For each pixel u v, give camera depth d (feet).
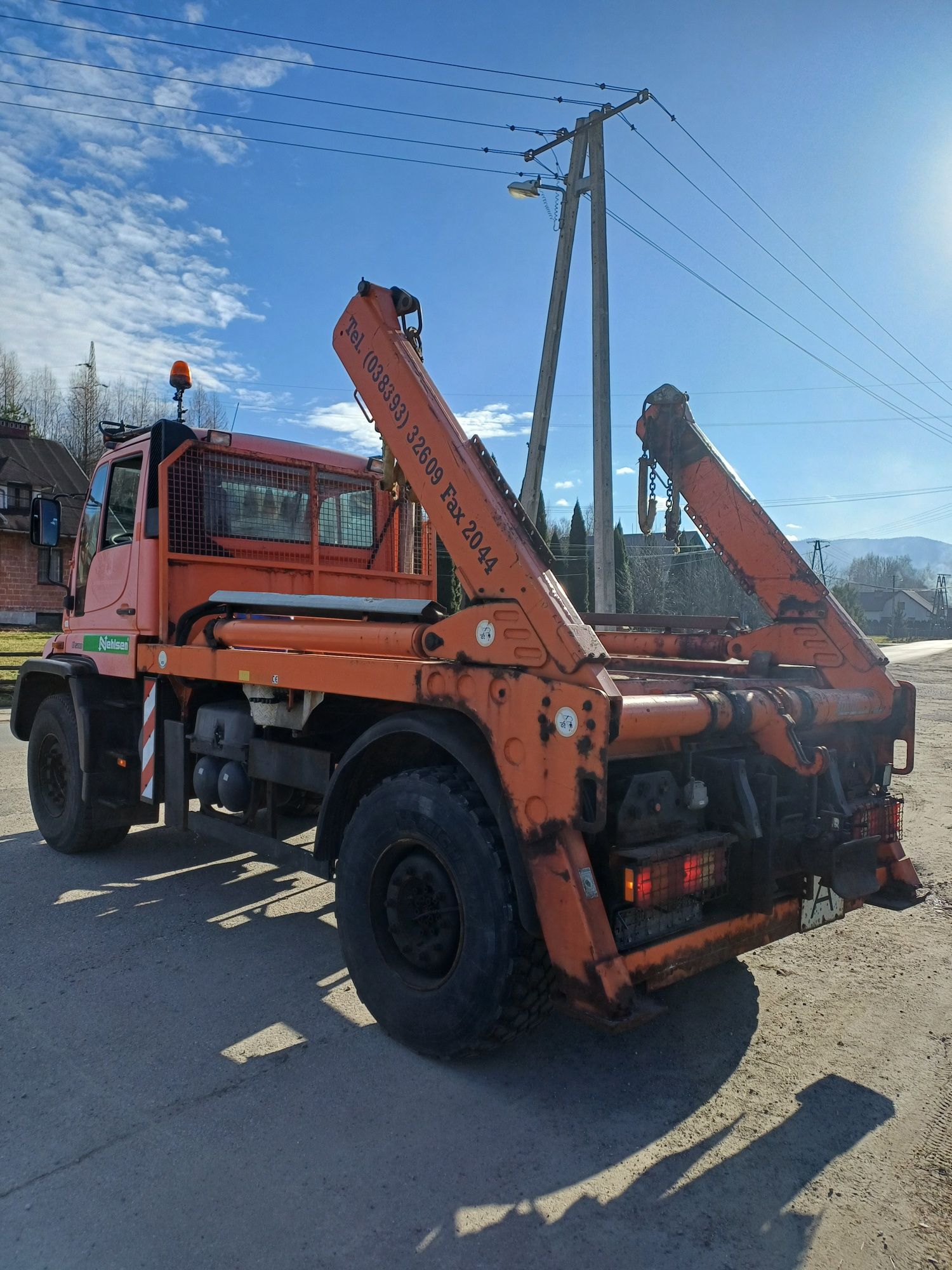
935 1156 8.48
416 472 11.14
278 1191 7.82
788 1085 9.84
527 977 9.62
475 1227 7.40
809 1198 7.83
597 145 49.11
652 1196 7.84
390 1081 9.82
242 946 13.78
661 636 17.21
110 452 18.04
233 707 15.48
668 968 9.25
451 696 9.98
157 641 16.28
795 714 11.01
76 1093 9.41
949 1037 11.04
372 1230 7.33
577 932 8.66
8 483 87.45
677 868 9.11
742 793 9.64
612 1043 10.87
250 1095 9.43
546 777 8.93
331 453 18.66
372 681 11.11
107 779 17.26
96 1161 8.21
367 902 10.98
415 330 12.07
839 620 14.28
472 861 9.64
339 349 12.62
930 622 343.87
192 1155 8.33
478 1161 8.33
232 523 16.97
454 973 9.83
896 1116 9.20
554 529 139.23
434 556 20.84
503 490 10.21
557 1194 7.86
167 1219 7.43
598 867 9.18
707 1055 10.55
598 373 48.52
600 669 8.88
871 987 12.62
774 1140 8.74
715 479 16.43
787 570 15.20
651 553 169.89
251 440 17.17
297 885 16.92
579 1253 7.11
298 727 12.92
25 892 16.20
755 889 10.09
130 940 13.93
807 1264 7.02
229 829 14.57
